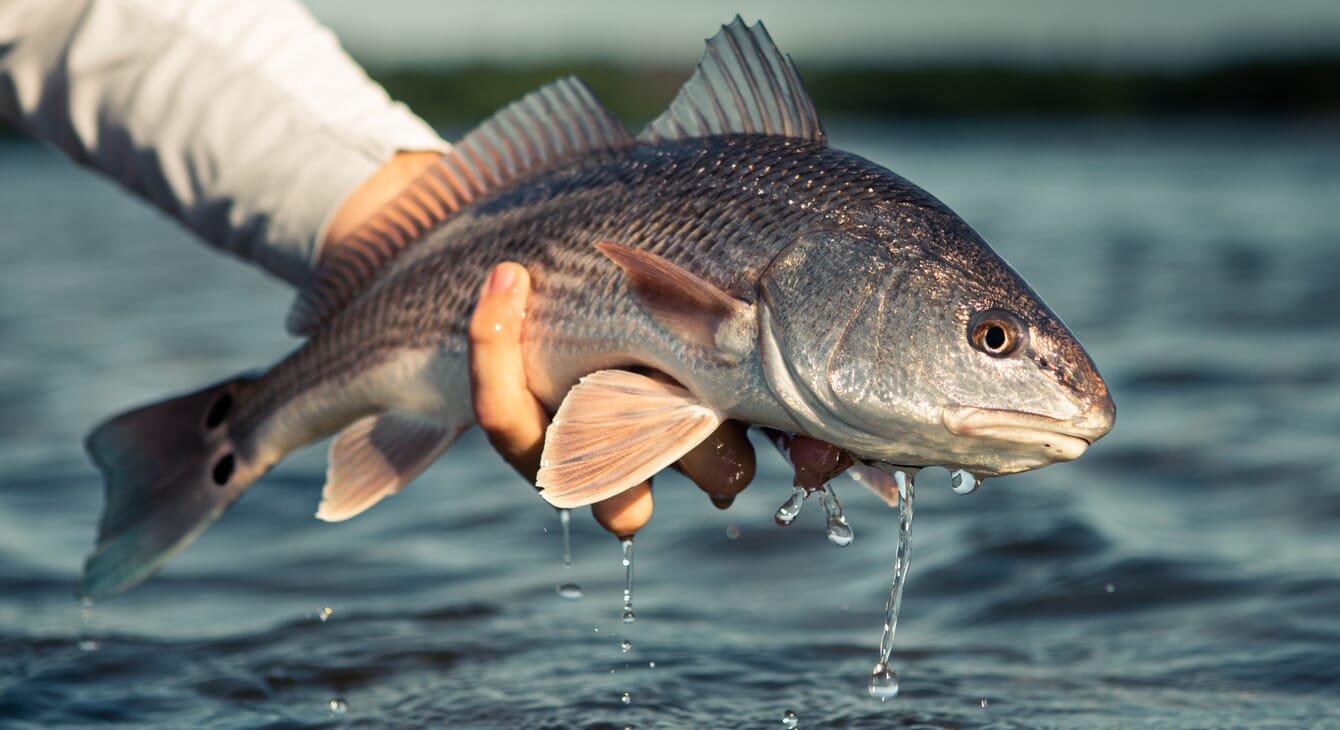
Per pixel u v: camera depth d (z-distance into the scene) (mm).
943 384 2850
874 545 5316
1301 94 38094
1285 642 4031
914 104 40688
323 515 3652
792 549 5324
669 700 3816
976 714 3650
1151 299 10805
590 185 3312
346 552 5484
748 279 2969
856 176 3004
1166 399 7395
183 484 4043
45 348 9836
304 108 4195
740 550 5336
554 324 3230
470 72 32219
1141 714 3602
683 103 3295
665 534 5594
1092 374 2842
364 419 3721
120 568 4055
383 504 6207
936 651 4188
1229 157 27500
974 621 4449
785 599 4758
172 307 12094
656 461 3016
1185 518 5348
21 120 4438
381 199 4113
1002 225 16391
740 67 3191
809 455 3111
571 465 3014
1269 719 3527
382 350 3646
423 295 3572
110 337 10328
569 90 3469
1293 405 7102
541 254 3311
